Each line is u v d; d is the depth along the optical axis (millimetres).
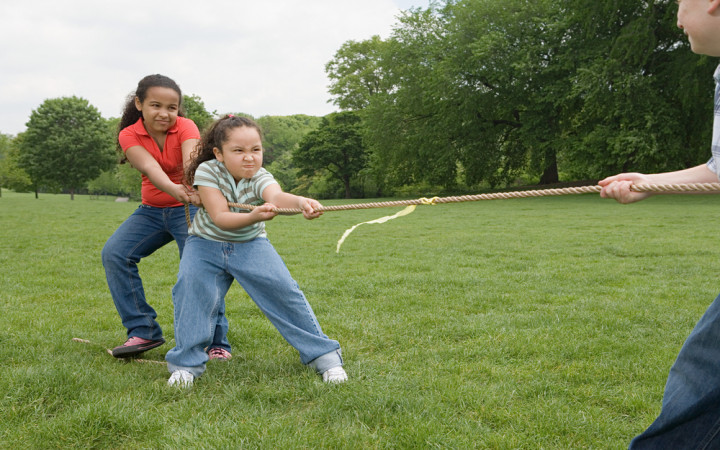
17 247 11102
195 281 3342
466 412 3016
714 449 1756
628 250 9469
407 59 38094
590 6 26906
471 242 11211
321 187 59781
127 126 3996
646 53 26188
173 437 2682
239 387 3293
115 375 3502
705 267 7750
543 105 31156
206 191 3307
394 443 2641
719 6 1645
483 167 36094
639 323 4844
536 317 5004
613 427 2801
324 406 3037
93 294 6488
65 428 2734
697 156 27031
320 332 3492
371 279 7094
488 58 31188
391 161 39375
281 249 10555
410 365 3797
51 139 59594
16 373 3389
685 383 1783
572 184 35000
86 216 21375
